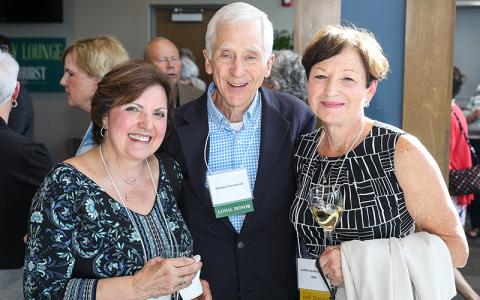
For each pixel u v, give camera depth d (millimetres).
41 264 1455
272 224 1866
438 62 2631
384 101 2711
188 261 1494
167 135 1784
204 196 1833
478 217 5461
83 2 6543
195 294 1639
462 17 7230
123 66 1604
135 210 1603
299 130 1937
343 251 1558
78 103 2330
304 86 2854
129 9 6527
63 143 6773
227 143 1899
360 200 1607
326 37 1633
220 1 6516
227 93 1813
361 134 1665
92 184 1550
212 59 1824
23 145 1914
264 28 1797
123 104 1561
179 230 1690
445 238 1555
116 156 1619
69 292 1462
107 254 1527
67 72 2305
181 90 4293
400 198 1591
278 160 1873
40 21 6512
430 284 1497
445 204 1553
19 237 1909
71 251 1489
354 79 1604
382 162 1598
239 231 1857
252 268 1841
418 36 2625
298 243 1839
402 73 2680
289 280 1908
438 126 2662
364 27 2680
